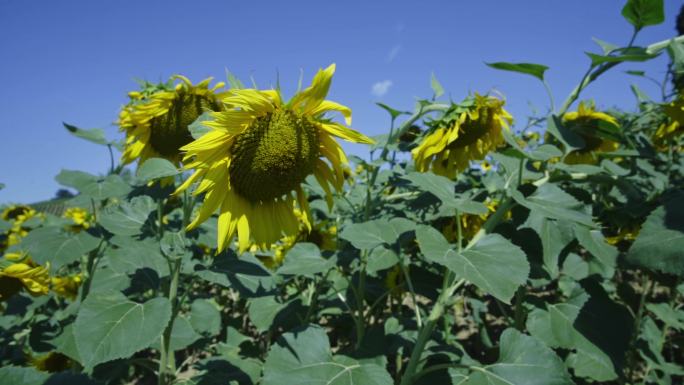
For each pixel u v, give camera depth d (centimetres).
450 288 206
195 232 300
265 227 237
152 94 312
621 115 424
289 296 404
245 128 211
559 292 324
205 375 264
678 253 153
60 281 446
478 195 273
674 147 448
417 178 206
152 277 275
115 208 292
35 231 330
